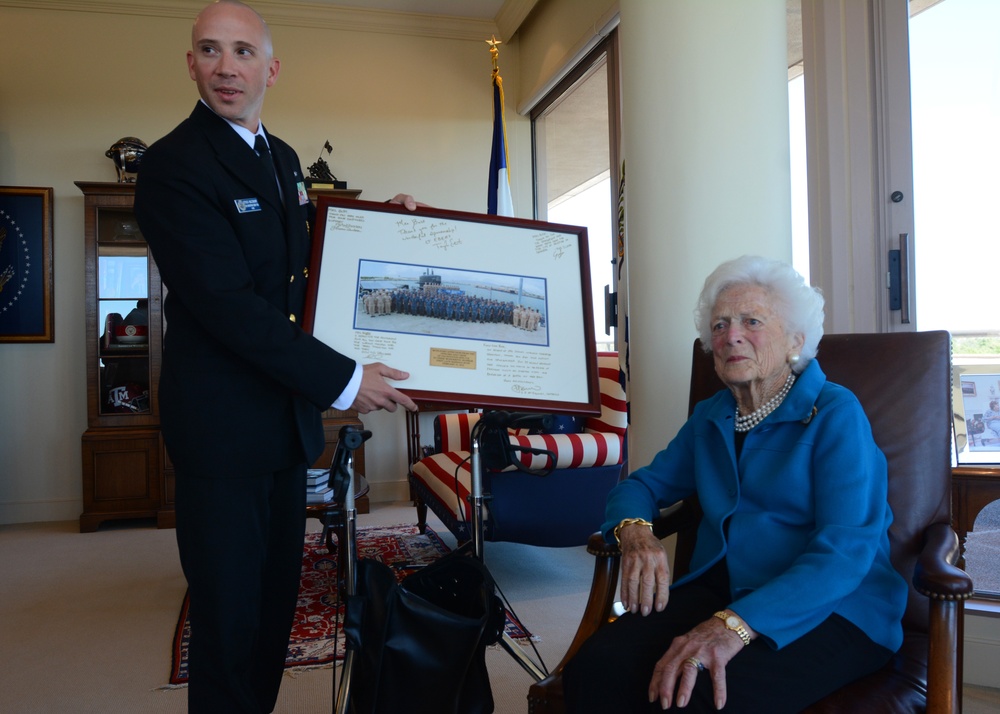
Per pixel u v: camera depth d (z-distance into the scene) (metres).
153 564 4.09
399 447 5.78
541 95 5.64
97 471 4.95
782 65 2.34
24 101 5.30
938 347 1.60
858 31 2.79
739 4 2.28
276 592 1.76
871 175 2.77
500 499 3.21
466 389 1.58
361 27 5.77
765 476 1.45
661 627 1.38
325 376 1.46
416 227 1.68
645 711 1.26
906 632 1.48
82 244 5.35
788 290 1.48
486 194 5.95
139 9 5.41
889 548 1.46
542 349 1.66
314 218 1.80
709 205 2.28
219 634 1.57
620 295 3.54
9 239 5.22
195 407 1.54
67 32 5.35
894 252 2.70
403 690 1.52
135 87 5.41
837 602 1.30
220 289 1.45
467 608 1.66
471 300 1.65
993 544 2.34
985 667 2.30
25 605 3.38
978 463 2.19
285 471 1.73
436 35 5.89
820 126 2.90
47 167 5.32
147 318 5.15
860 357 1.64
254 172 1.58
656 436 2.37
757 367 1.46
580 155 5.28
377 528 4.73
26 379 5.29
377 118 5.81
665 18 2.31
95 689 2.48
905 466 1.54
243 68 1.55
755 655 1.24
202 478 1.55
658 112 2.33
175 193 1.48
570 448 3.27
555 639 2.79
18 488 5.26
